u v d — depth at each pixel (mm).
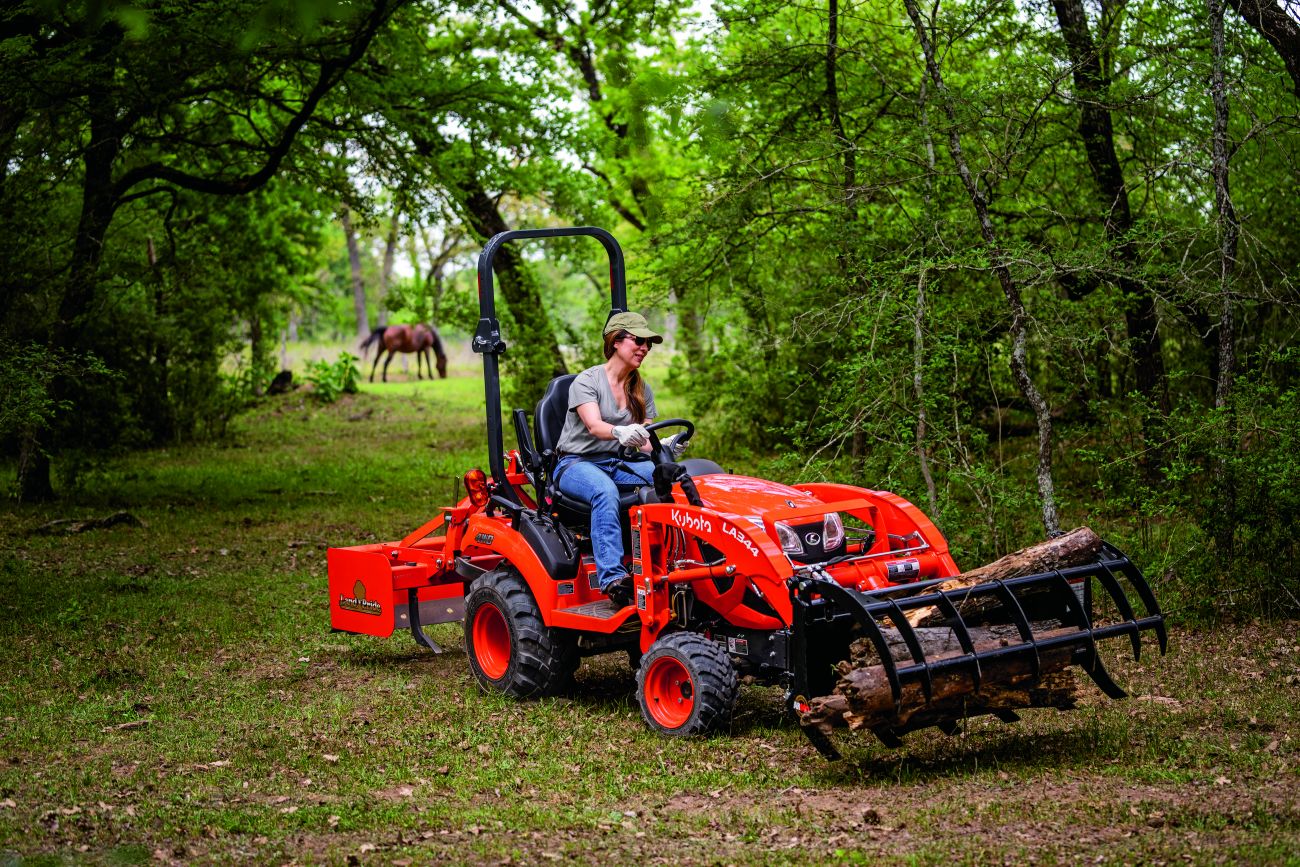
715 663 6066
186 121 17016
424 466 19844
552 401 7027
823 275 12555
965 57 11391
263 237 25047
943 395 9031
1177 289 9219
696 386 18375
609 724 6492
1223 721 6152
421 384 36094
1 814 5230
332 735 6410
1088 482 12328
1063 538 5875
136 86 13836
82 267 14992
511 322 20031
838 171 10547
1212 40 9133
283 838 4930
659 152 16797
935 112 9688
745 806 5168
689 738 6098
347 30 14047
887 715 5316
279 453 22078
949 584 5840
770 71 11523
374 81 15922
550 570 6777
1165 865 4258
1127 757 5629
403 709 6898
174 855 4762
